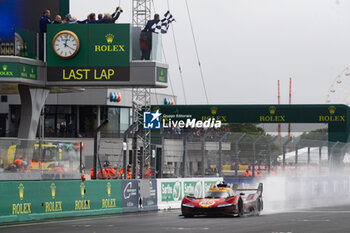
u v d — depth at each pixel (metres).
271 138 87.31
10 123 159.88
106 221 47.50
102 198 56.34
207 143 76.50
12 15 85.19
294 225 43.84
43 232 38.03
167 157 69.81
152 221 47.66
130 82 81.06
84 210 53.81
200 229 40.06
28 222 46.00
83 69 81.31
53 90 92.00
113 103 165.00
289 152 90.75
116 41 81.06
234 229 40.09
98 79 81.12
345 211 63.94
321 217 53.34
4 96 159.12
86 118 164.88
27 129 82.31
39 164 50.91
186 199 53.16
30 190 47.94
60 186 51.12
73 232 37.94
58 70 81.44
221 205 52.00
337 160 104.62
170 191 67.56
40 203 48.84
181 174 71.56
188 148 73.62
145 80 80.94
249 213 56.34
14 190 46.31
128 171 70.31
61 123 161.38
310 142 96.56
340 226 43.22
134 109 146.88
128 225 43.53
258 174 84.00
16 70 77.31
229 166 80.25
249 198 56.72
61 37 81.38
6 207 45.50
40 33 82.50
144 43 82.00
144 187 62.28
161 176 68.38
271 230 39.44
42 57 82.50
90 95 162.75
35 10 87.94
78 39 81.25
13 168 48.31
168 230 39.25
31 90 82.44
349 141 146.38
